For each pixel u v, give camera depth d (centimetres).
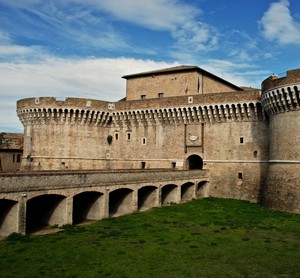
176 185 4259
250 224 3025
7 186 2397
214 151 4825
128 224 3025
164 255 2147
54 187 2723
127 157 5497
